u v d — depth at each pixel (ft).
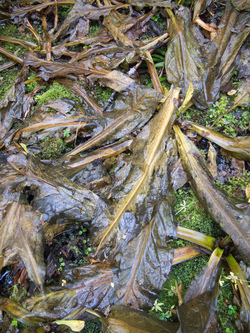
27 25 2.70
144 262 1.71
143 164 1.92
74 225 1.95
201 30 2.57
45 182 1.84
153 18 2.69
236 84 2.39
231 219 1.76
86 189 1.87
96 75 2.31
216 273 1.69
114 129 2.10
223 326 1.66
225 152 2.16
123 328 1.54
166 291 1.80
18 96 2.30
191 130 2.20
